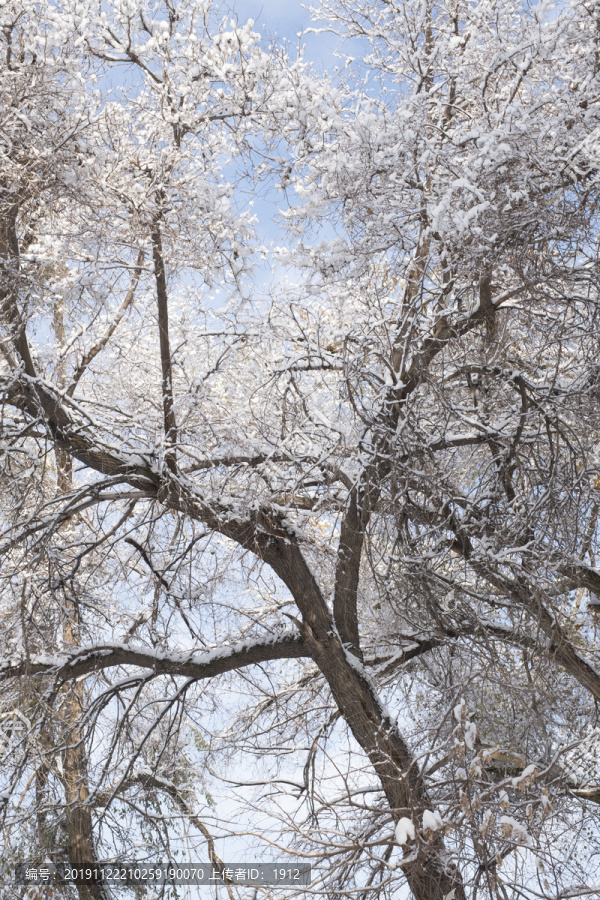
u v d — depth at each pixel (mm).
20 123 7551
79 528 12633
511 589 7816
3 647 9383
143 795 11484
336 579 8969
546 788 5617
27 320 8406
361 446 7789
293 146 7898
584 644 10273
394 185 7328
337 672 8555
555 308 8844
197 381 8742
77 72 7762
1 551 8461
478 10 8102
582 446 8312
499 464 8516
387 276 8555
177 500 8734
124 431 9625
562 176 6871
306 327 10078
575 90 7559
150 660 9211
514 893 6395
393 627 9633
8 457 8977
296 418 8945
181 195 8148
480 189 6535
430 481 7527
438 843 6465
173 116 8352
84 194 7848
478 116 8344
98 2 7863
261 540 8797
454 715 6070
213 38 7676
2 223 7898
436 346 8297
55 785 10375
